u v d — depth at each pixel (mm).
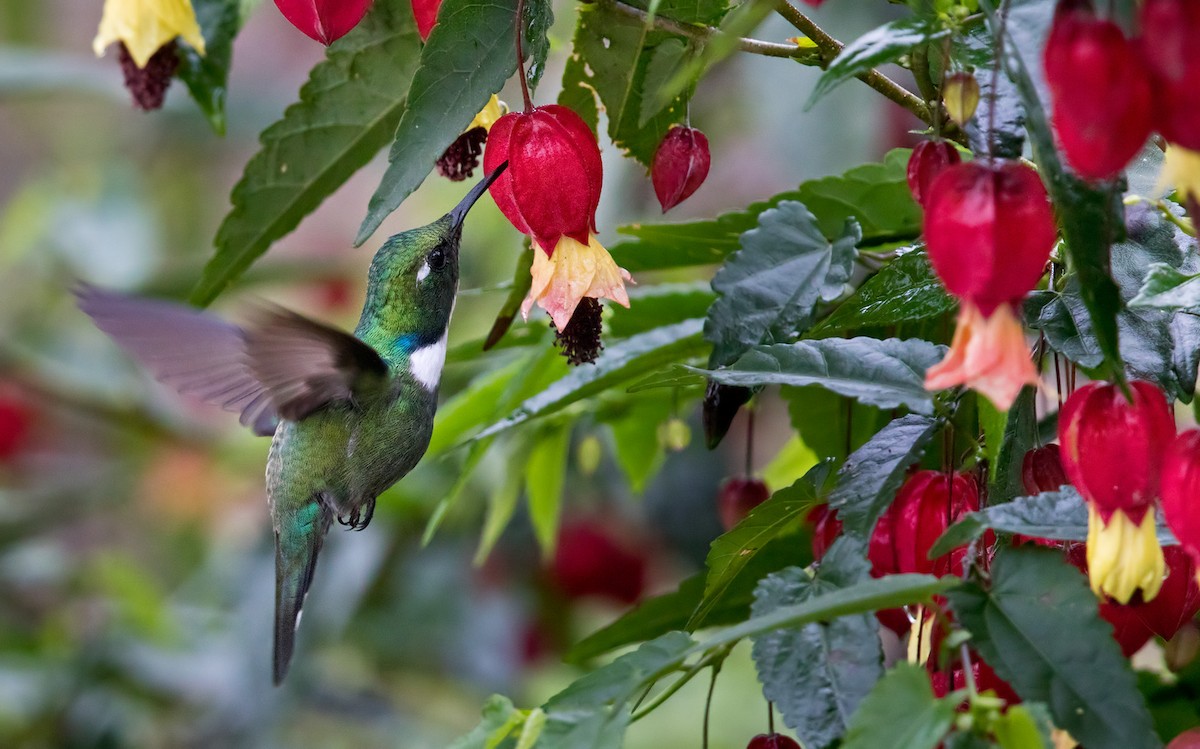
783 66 4469
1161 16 1834
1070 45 1893
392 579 5945
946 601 2355
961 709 2168
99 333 6078
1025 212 2096
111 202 6629
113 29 3066
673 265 3342
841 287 2699
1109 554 2189
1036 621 2133
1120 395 2217
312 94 3035
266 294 6961
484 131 3012
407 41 2994
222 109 3439
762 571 3057
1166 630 2438
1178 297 2184
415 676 5984
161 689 5695
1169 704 3002
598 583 5863
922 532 2604
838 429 3330
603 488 5766
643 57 2814
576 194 2666
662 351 3201
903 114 4520
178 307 3096
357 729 6164
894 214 3051
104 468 6523
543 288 2658
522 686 5977
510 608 5953
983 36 2365
